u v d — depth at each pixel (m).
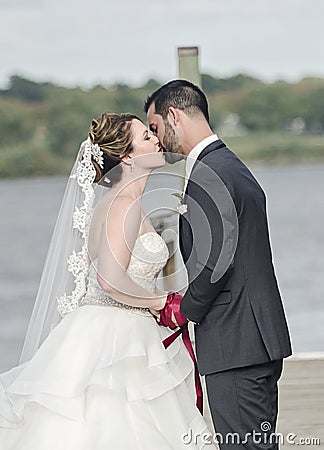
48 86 96.62
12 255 51.41
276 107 94.12
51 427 9.95
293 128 93.12
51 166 91.19
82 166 10.27
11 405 10.11
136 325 10.26
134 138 10.23
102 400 10.02
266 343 9.94
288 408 14.37
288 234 54.91
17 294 42.34
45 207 68.19
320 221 58.75
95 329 10.19
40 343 10.66
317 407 14.39
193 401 10.61
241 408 9.98
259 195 10.12
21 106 93.56
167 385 10.20
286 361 16.59
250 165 92.75
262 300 9.98
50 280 10.55
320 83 95.25
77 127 93.31
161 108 10.29
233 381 10.00
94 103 97.12
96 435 9.89
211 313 10.02
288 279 42.28
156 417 10.20
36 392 9.95
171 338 10.48
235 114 94.81
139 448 9.91
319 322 32.19
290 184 79.56
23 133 91.69
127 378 10.10
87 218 10.27
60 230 10.48
